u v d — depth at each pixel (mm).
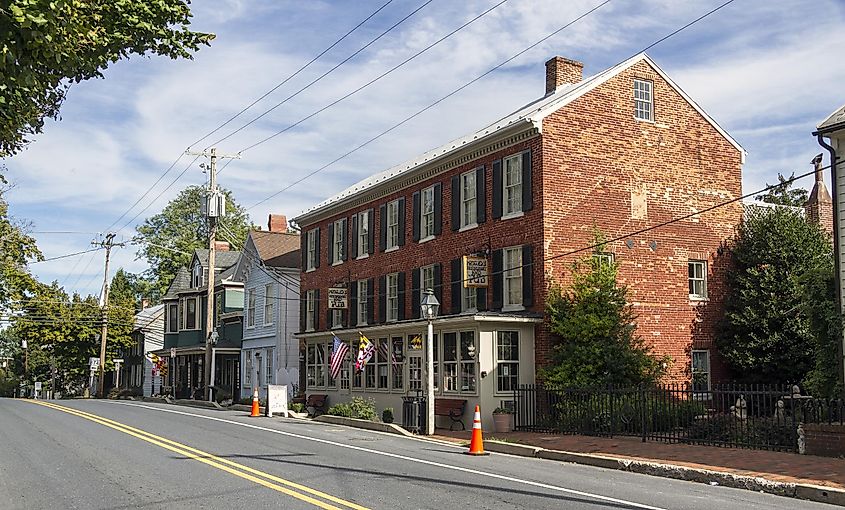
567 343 25703
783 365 27141
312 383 39875
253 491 12352
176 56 11766
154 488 12703
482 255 28953
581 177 27312
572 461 17531
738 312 28844
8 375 98938
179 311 58406
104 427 24172
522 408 25891
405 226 34344
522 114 29844
